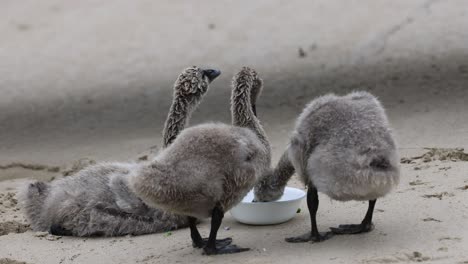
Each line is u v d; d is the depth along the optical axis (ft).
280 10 96.73
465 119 51.65
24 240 36.40
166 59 84.53
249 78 35.45
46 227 37.73
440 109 55.06
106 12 102.94
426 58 71.97
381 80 66.64
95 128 62.54
